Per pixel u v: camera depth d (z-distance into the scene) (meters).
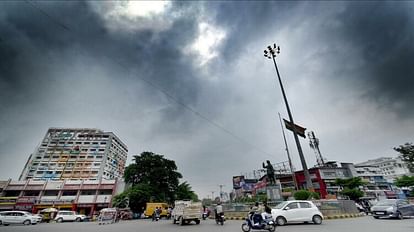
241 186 59.78
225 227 14.75
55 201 47.44
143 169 47.09
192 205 19.47
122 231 14.11
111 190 50.44
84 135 84.19
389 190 50.75
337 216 17.70
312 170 47.94
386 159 95.69
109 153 81.88
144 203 41.50
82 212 47.31
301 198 21.89
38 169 73.38
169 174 48.69
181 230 13.77
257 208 11.83
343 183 41.03
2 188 48.69
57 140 81.69
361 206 24.30
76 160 76.69
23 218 26.58
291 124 28.39
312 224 13.78
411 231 9.33
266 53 32.75
